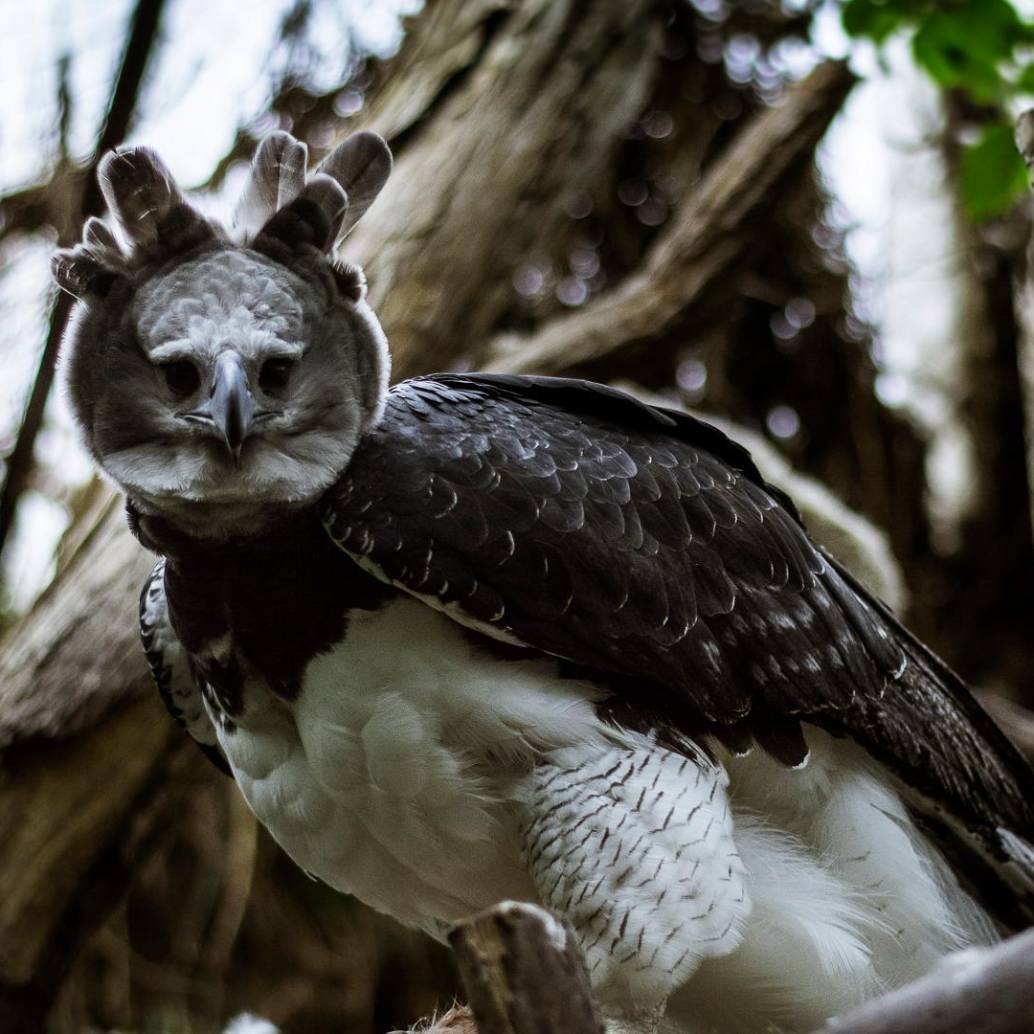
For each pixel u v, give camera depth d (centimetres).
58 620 173
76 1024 207
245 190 139
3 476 202
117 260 135
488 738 129
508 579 129
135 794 174
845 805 138
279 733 135
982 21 193
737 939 129
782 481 185
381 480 130
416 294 186
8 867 170
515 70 194
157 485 130
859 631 141
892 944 137
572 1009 103
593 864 127
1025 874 144
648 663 131
